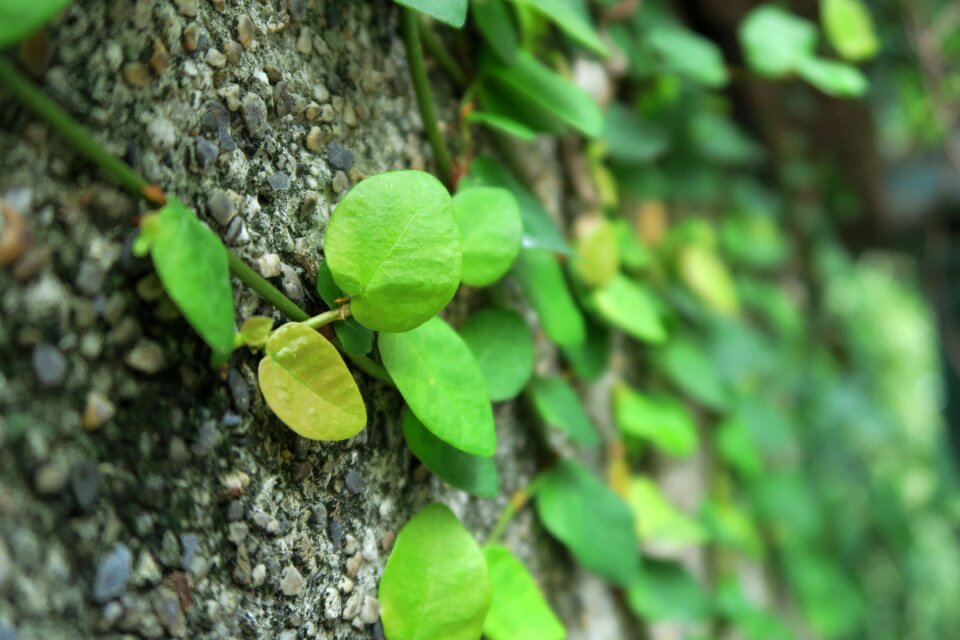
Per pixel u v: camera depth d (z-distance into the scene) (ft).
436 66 0.94
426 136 0.91
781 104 1.94
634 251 1.19
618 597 1.14
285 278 0.79
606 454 1.16
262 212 0.79
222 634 0.76
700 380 1.32
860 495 2.32
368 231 0.77
